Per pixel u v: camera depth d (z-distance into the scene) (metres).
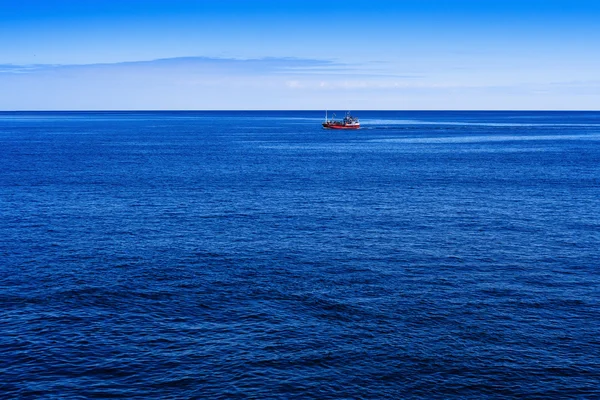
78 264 47.84
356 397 28.41
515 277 44.91
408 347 33.16
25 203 74.06
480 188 88.62
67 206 72.25
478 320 36.81
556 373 30.58
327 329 35.44
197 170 111.88
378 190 86.44
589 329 35.62
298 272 46.00
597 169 114.19
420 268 47.09
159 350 32.69
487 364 31.39
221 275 45.19
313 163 126.06
